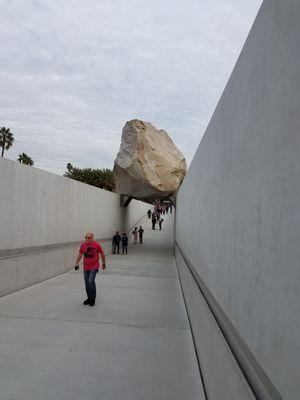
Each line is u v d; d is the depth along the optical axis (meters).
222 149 4.09
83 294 10.41
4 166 9.59
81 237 16.64
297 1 1.77
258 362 2.29
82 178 52.53
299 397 1.59
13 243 10.25
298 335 1.63
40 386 4.75
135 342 6.55
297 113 1.72
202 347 5.10
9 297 9.76
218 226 4.20
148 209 45.34
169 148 23.48
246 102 2.87
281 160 1.95
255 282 2.44
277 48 2.09
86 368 5.35
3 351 5.93
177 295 10.90
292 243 1.74
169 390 4.72
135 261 19.30
